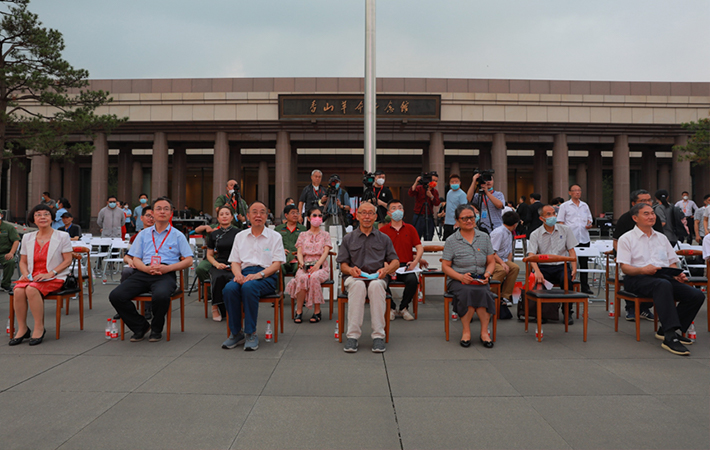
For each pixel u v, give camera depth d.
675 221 9.66
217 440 2.42
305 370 3.62
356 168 31.94
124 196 26.19
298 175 32.12
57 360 3.87
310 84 23.20
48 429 2.54
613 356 4.04
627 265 4.76
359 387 3.23
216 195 23.55
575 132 23.62
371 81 10.34
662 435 2.48
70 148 17.66
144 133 23.94
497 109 22.91
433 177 8.10
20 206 29.08
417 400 2.98
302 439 2.43
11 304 4.57
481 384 3.30
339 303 4.61
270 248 4.73
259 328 5.26
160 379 3.38
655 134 23.75
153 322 4.53
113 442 2.39
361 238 4.66
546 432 2.52
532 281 5.37
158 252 4.75
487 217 7.11
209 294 6.60
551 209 5.72
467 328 4.43
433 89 23.22
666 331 4.25
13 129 22.58
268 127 23.38
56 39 16.31
